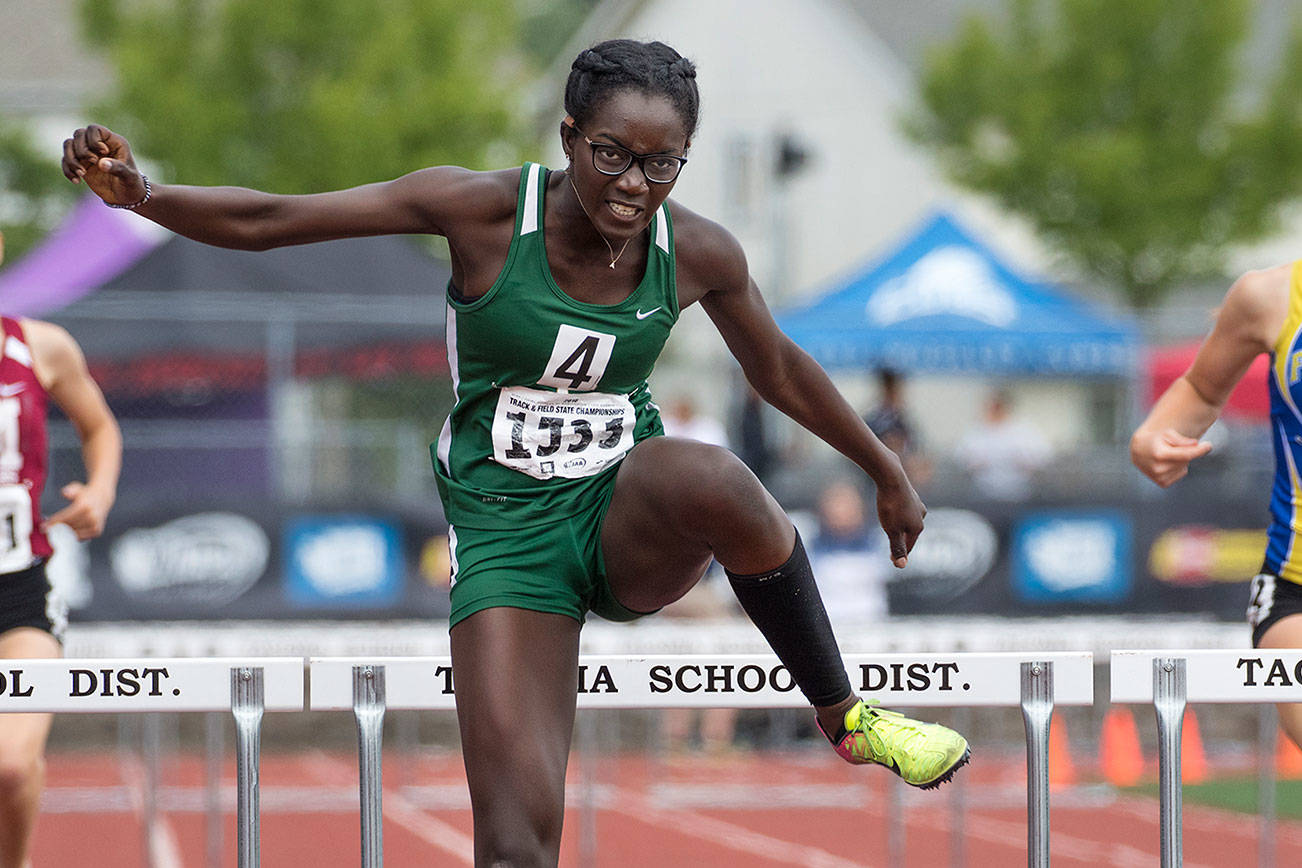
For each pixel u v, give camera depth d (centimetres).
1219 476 3938
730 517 929
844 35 9131
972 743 3788
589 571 991
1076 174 8056
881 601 3538
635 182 898
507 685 929
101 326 3703
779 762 3756
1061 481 3956
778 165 5178
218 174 7169
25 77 9650
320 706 982
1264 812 2298
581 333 958
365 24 7394
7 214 8206
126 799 3247
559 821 914
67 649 2612
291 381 4031
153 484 3725
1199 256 8269
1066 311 4241
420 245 7169
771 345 1037
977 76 8231
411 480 3953
